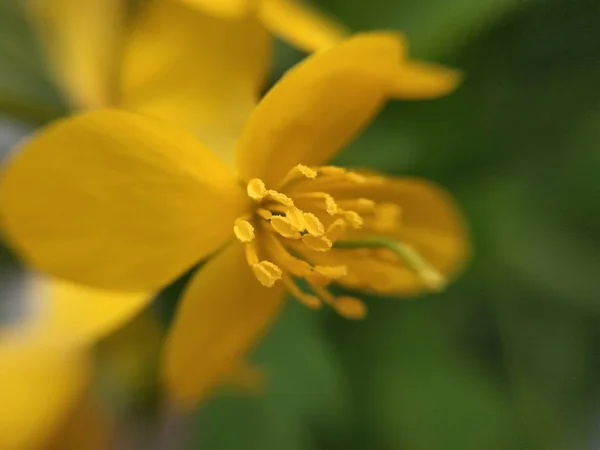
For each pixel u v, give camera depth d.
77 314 0.08
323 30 0.08
